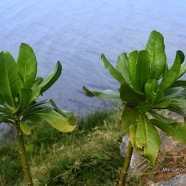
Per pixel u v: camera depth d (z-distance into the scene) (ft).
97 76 11.92
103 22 14.66
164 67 3.60
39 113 3.60
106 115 9.36
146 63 3.47
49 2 16.49
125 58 3.88
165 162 6.03
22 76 3.56
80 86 11.49
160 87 3.55
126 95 3.43
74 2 16.48
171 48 12.54
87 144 7.22
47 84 3.58
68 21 14.85
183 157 6.03
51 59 12.74
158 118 3.57
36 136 8.74
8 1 16.56
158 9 15.25
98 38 13.69
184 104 3.58
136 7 15.64
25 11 15.62
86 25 14.57
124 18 14.82
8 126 9.52
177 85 3.72
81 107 10.37
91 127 9.07
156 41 3.58
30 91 3.34
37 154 8.17
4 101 3.59
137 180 5.93
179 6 15.43
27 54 3.51
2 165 7.99
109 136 7.11
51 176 6.59
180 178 5.32
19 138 3.66
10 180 7.61
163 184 5.32
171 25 13.89
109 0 16.43
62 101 10.78
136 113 3.59
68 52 13.00
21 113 3.54
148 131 3.50
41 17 15.17
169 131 3.57
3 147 8.75
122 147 6.76
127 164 3.83
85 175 6.51
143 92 3.57
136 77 3.53
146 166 6.04
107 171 6.49
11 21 14.92
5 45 13.52
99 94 3.68
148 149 3.46
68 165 6.68
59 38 13.78
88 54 12.88
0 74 3.41
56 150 7.52
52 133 8.76
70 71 12.11
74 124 3.54
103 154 6.69
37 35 13.99
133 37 13.60
